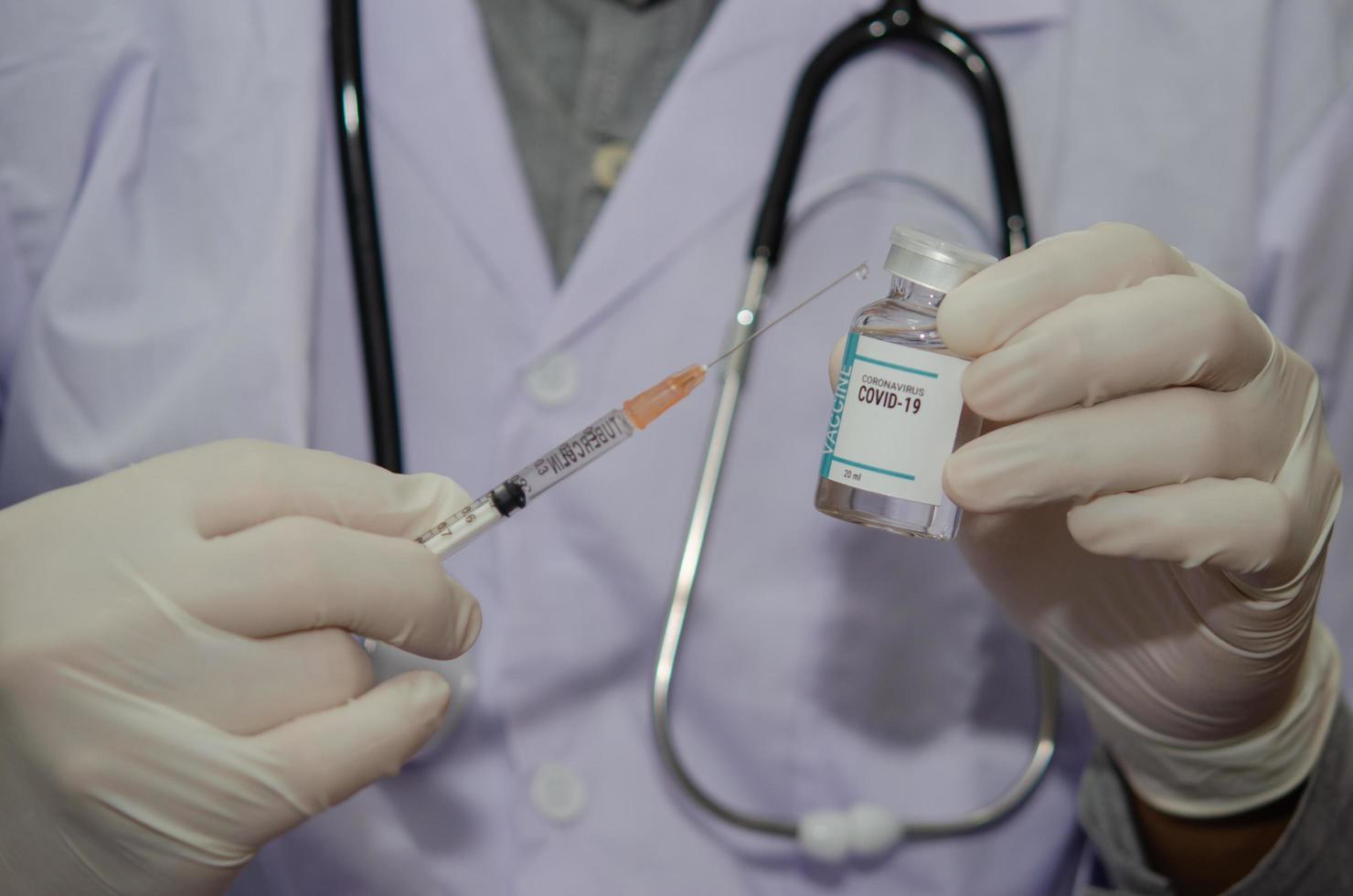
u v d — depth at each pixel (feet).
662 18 1.89
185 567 1.58
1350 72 1.91
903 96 1.91
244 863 1.62
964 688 1.86
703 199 1.86
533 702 1.82
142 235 1.85
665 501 1.85
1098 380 1.58
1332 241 1.88
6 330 1.87
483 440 1.86
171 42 1.87
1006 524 1.73
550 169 1.90
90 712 1.57
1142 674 1.73
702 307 1.86
